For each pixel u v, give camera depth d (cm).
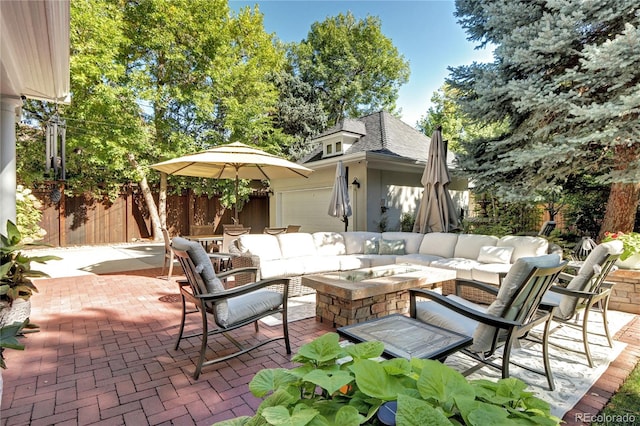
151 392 251
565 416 223
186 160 598
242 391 253
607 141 520
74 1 897
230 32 1301
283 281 323
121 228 1267
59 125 481
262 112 1392
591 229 744
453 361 306
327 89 2033
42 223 1113
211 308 289
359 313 388
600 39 567
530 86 563
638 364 298
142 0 1076
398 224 999
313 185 1114
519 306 237
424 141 1168
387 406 101
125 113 1054
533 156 576
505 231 745
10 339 198
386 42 2069
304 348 127
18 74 398
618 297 460
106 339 351
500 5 623
